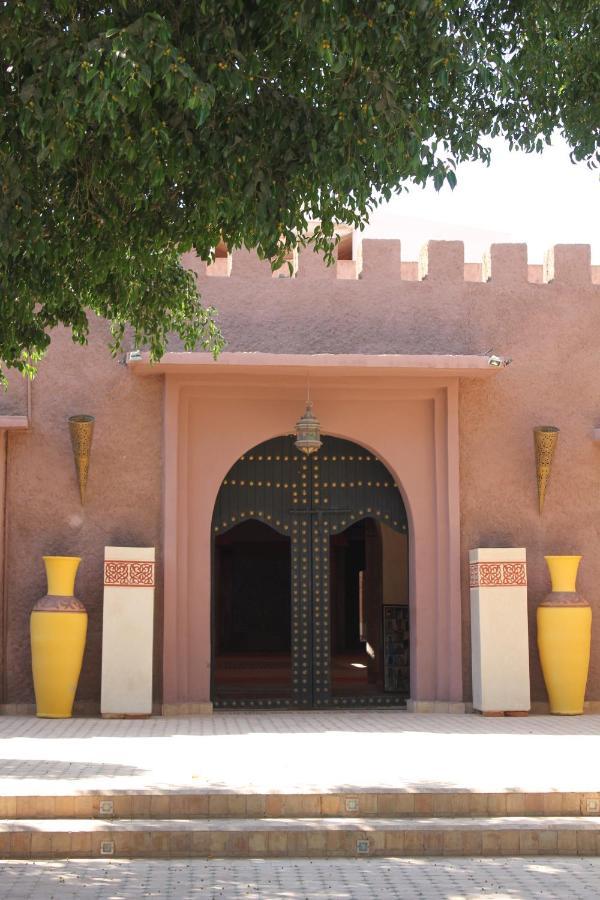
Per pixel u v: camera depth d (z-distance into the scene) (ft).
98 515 44.68
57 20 20.33
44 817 24.02
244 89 20.22
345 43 19.24
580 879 20.84
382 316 46.80
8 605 43.88
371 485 47.47
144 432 45.27
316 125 21.38
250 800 24.43
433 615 45.96
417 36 19.99
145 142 19.97
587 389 47.26
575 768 28.55
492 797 24.80
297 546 46.85
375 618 58.59
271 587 93.71
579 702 44.16
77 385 45.11
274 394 45.98
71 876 20.77
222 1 19.53
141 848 22.80
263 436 46.09
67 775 26.94
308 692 46.29
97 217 23.67
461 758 30.48
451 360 44.39
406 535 47.62
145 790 24.56
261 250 22.79
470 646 45.52
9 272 23.31
